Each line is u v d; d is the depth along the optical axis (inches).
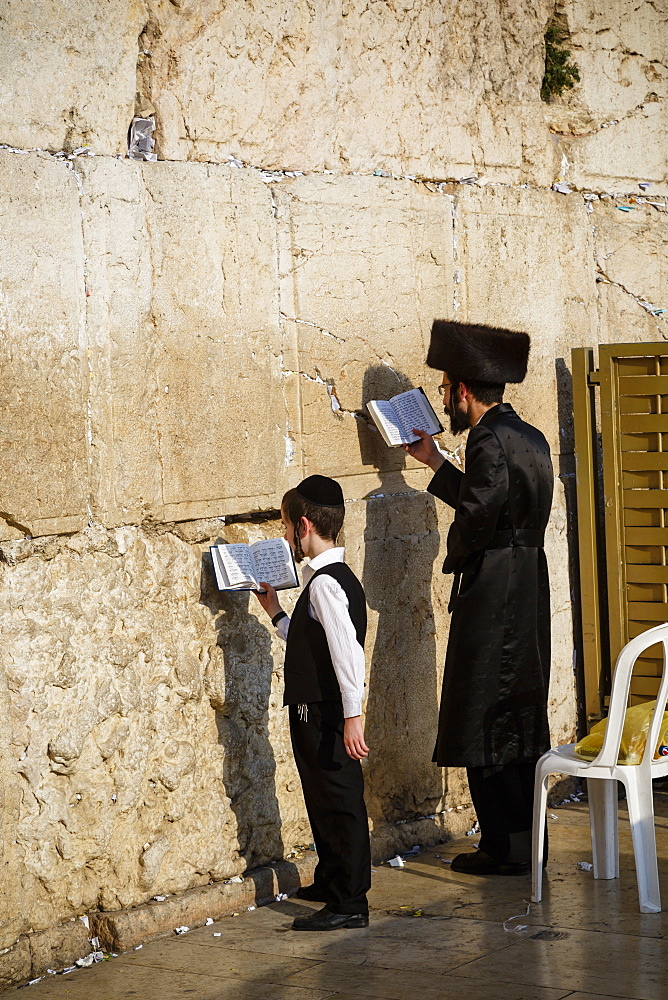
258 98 177.9
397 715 196.5
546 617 181.0
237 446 172.2
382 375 194.7
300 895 171.5
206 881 166.9
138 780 157.9
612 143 239.5
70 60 152.8
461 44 211.0
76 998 137.6
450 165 209.9
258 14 176.4
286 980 140.5
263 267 176.1
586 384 223.9
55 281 149.3
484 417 178.2
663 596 219.6
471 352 177.5
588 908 162.2
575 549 230.1
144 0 161.3
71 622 151.2
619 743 158.1
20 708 145.2
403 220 198.5
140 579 160.1
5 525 144.9
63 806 150.0
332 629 153.0
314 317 184.1
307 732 157.9
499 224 215.6
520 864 178.7
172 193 163.9
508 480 172.1
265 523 179.8
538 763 166.1
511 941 150.8
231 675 171.3
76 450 151.9
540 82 228.7
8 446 144.0
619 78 240.2
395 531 195.9
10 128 146.3
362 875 158.7
